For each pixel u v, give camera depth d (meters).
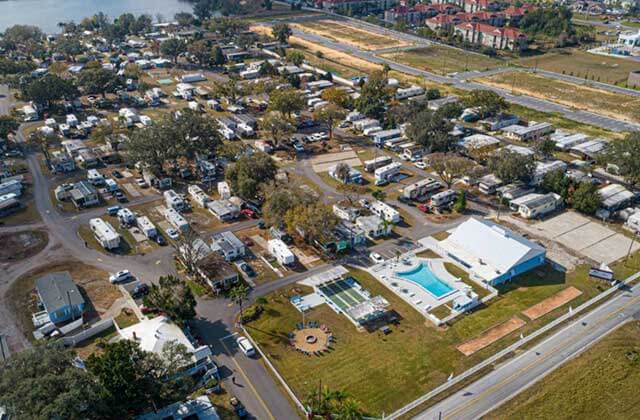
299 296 115.94
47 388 70.62
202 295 115.94
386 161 181.00
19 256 128.88
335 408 80.94
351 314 107.94
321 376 94.56
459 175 162.62
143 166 169.75
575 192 152.38
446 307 113.19
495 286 120.50
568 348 101.50
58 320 107.69
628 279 122.44
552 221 148.12
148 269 124.75
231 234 135.00
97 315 109.25
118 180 170.38
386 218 146.50
